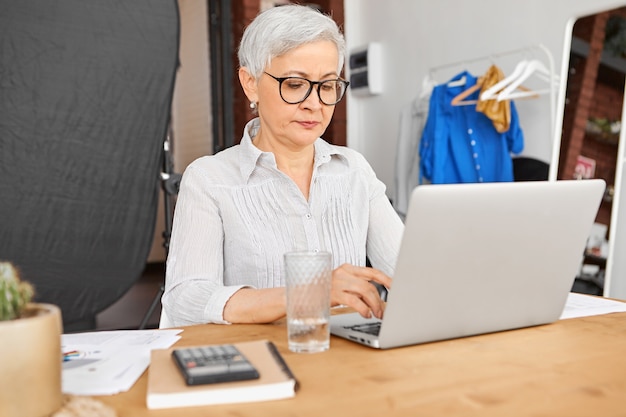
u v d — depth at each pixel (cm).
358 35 501
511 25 378
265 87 146
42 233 315
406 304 98
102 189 325
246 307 120
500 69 385
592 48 310
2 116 305
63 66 314
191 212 149
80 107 319
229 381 80
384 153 485
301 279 98
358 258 163
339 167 167
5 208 307
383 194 173
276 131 148
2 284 71
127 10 325
